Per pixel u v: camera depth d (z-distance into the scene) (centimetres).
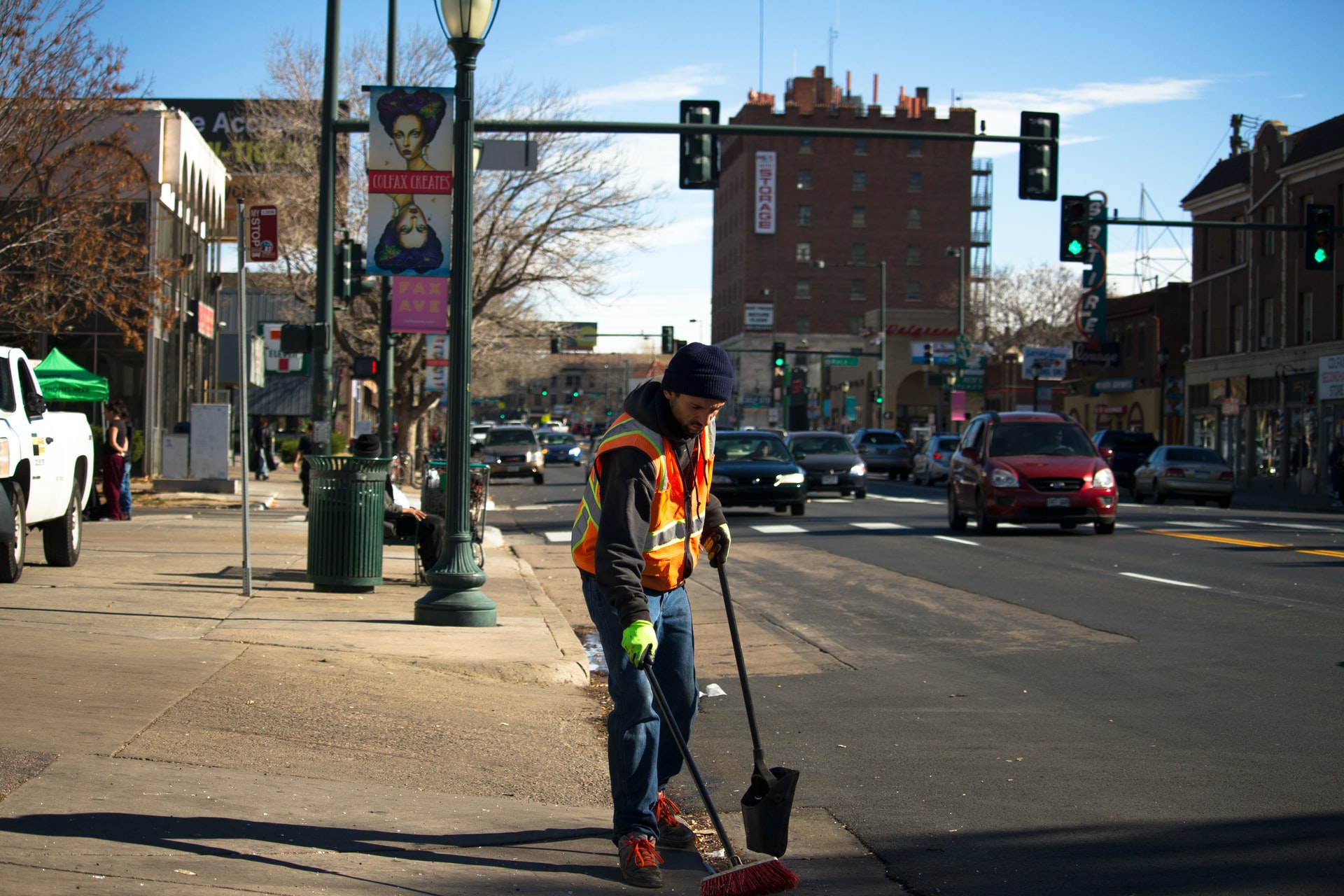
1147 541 1906
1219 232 5147
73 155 2522
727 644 1058
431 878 434
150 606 1020
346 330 3444
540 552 1939
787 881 401
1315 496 3991
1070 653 971
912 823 536
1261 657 925
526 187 3133
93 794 492
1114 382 6084
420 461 3981
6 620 895
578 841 492
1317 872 461
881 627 1131
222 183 4275
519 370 6681
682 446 448
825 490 3116
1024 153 1781
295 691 715
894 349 9188
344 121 1709
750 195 10906
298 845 459
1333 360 4200
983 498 2019
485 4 1068
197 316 3791
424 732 661
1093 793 577
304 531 1947
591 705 779
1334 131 4356
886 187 11006
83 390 2344
